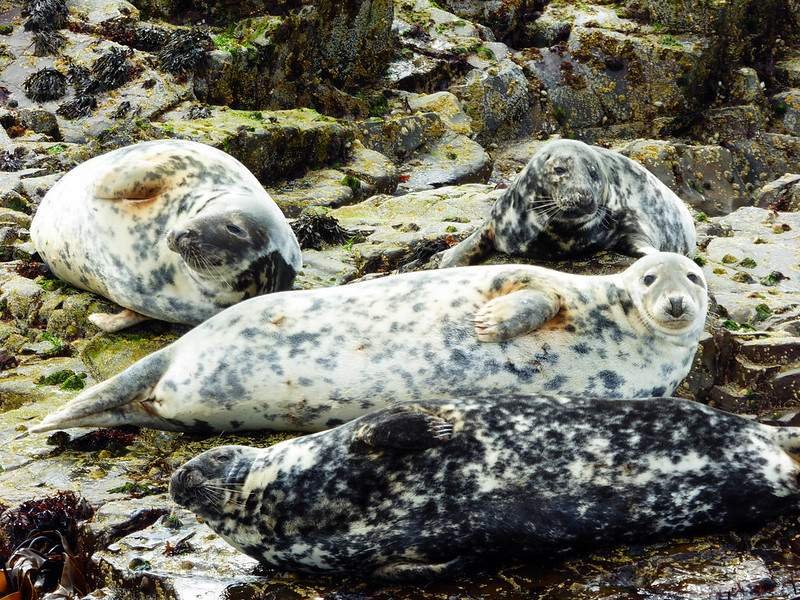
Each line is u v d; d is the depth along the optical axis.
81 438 23.20
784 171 66.19
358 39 60.50
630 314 21.78
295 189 48.19
